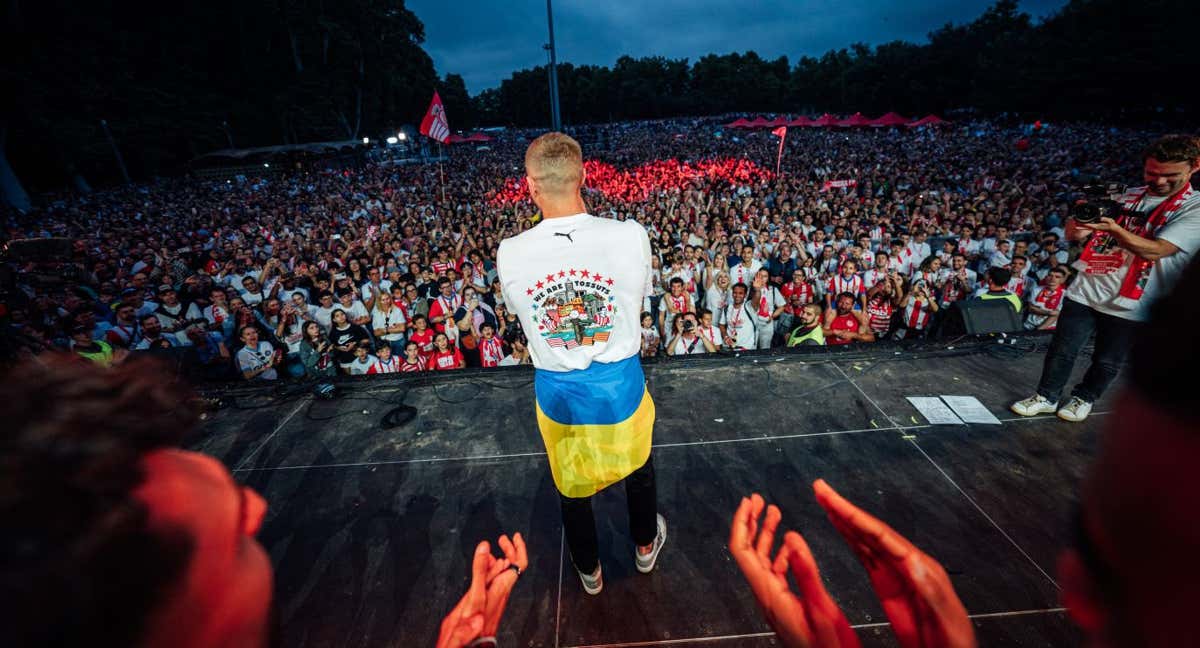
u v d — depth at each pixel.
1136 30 40.72
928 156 28.66
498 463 3.02
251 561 0.42
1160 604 0.26
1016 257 6.65
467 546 2.48
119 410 0.31
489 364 6.29
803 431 3.13
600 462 1.71
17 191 28.92
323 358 5.84
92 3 35.69
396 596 2.25
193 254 12.14
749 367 3.87
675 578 2.21
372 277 7.79
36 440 0.26
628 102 95.50
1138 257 2.57
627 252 1.52
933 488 2.64
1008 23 64.81
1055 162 22.92
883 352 3.97
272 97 47.03
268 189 27.80
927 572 0.60
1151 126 39.59
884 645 1.95
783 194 16.05
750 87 93.81
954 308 4.78
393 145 47.16
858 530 0.64
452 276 7.87
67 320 6.38
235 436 3.43
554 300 1.55
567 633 2.03
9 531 0.22
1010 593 2.08
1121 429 0.27
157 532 0.30
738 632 2.00
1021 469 2.74
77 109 33.50
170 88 41.22
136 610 0.28
